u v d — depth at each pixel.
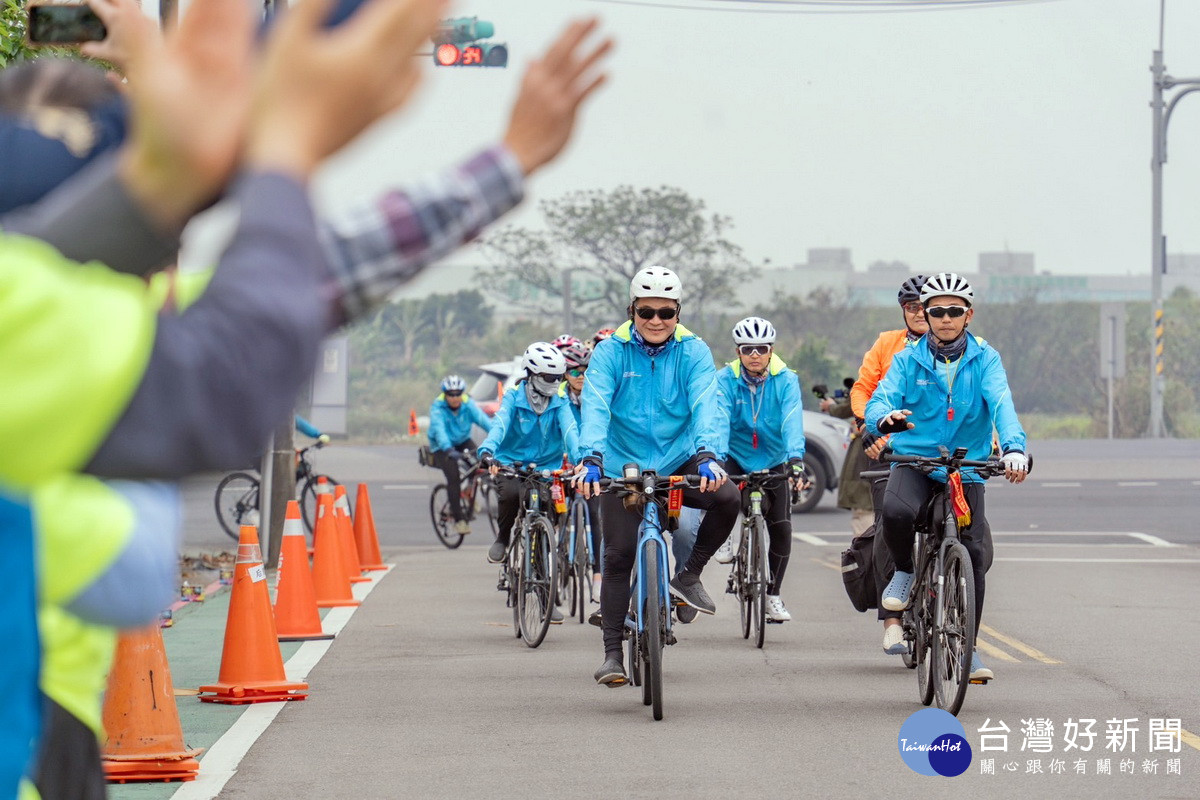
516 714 10.58
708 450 11.07
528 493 15.09
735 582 14.75
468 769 8.83
